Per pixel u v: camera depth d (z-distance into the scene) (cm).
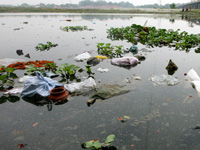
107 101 326
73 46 807
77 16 3045
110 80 420
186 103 314
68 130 251
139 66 524
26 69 460
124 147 217
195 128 249
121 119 272
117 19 2438
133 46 730
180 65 527
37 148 220
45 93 351
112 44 866
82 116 283
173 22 1967
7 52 703
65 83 411
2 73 476
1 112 300
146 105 310
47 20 2200
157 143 223
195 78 408
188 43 838
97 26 1617
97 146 204
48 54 672
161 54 666
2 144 228
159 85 387
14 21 2028
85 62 570
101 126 257
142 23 1861
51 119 278
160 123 262
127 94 349
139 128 251
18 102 333
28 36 1076
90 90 370
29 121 274
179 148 214
